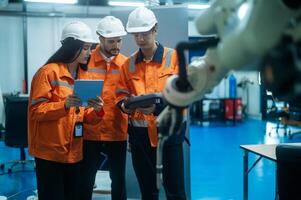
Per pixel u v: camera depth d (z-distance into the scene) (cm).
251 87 1019
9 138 461
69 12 832
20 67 811
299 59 60
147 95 202
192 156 580
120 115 252
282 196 223
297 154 205
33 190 402
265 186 427
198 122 930
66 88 209
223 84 966
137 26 212
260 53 62
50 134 204
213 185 434
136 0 715
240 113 950
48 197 210
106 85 253
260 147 289
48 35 827
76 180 222
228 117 938
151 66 223
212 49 88
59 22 830
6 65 802
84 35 209
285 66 60
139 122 228
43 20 821
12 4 792
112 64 256
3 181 440
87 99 209
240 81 1026
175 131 110
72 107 207
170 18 316
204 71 92
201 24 89
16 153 601
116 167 261
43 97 200
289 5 61
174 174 220
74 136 213
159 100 199
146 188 233
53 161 207
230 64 68
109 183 353
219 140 709
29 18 810
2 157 575
